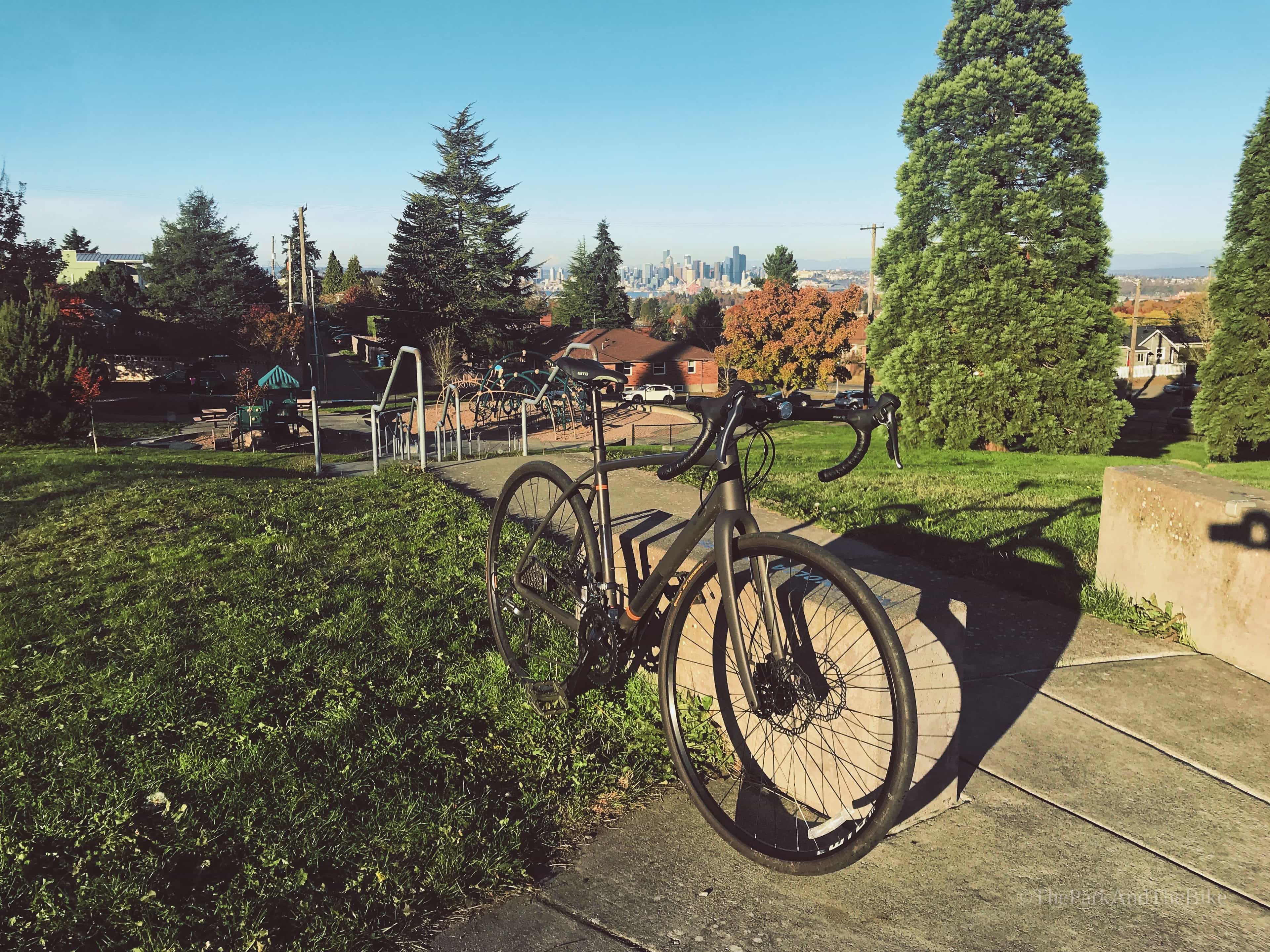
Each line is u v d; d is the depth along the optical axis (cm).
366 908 233
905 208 2400
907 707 200
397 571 561
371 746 318
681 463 235
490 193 6200
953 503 798
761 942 224
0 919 231
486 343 6384
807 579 288
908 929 228
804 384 6431
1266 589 383
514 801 289
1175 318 8831
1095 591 487
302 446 3656
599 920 234
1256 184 2156
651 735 323
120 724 341
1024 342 2178
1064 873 251
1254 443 2234
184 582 543
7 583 564
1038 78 2197
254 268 8975
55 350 3089
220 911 231
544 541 396
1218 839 268
